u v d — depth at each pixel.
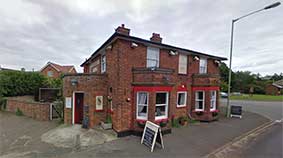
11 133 10.75
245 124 13.66
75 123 12.06
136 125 10.40
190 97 14.78
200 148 8.29
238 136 10.41
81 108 12.04
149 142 8.26
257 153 7.83
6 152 7.71
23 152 7.66
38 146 8.39
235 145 8.93
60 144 8.55
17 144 8.76
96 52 14.11
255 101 34.00
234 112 16.78
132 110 10.66
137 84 10.52
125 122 10.27
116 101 10.23
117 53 10.25
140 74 10.53
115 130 10.23
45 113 14.41
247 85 63.34
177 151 7.84
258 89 61.50
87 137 9.38
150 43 11.34
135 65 10.98
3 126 12.44
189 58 14.68
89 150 7.81
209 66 16.64
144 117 10.44
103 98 11.55
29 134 10.52
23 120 14.29
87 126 10.91
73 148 8.05
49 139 9.34
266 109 22.88
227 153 7.82
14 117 15.41
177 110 13.41
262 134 11.11
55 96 20.22
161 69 10.61
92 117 11.03
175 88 13.32
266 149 8.34
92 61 17.78
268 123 14.48
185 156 7.33
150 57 11.98
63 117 13.50
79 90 11.66
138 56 11.16
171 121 11.82
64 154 7.38
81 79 11.59
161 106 11.15
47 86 24.36
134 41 10.77
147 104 10.34
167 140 9.37
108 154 7.38
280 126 13.51
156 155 7.34
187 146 8.51
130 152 7.62
